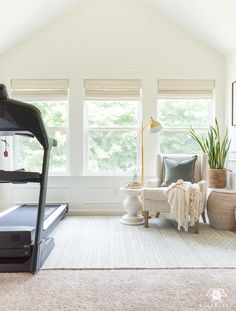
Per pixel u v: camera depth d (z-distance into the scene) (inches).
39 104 177.6
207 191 152.6
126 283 82.7
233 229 138.8
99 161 180.1
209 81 176.6
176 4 154.7
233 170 163.8
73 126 175.5
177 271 91.4
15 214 137.8
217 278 86.0
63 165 179.5
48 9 157.2
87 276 87.6
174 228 142.9
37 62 174.1
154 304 70.9
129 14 174.1
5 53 173.5
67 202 175.2
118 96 176.6
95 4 173.2
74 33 173.8
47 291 77.8
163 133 180.2
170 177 153.0
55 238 126.1
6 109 88.4
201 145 165.5
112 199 175.8
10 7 135.5
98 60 175.0
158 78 176.1
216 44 168.9
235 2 127.3
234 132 163.3
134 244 118.5
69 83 175.2
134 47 175.2
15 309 68.9
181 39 175.5
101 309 68.8
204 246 116.0
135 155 179.5
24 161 179.6
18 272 90.0
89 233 134.2
